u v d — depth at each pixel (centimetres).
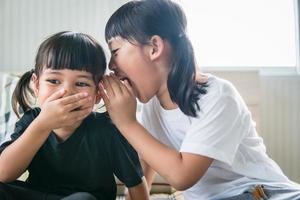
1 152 78
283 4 196
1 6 183
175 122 89
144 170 100
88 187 85
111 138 87
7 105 143
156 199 127
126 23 80
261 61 197
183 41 82
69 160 84
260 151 90
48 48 79
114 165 88
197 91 81
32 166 85
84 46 80
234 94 84
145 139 77
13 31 185
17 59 186
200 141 75
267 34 196
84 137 85
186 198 97
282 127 192
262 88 191
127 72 81
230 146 77
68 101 74
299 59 194
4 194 70
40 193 76
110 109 80
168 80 82
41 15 185
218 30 195
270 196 81
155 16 80
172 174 74
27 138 73
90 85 80
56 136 84
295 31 196
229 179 86
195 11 194
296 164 193
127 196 95
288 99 192
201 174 76
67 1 184
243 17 195
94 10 185
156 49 80
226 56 196
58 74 78
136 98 84
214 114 78
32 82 90
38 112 89
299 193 81
